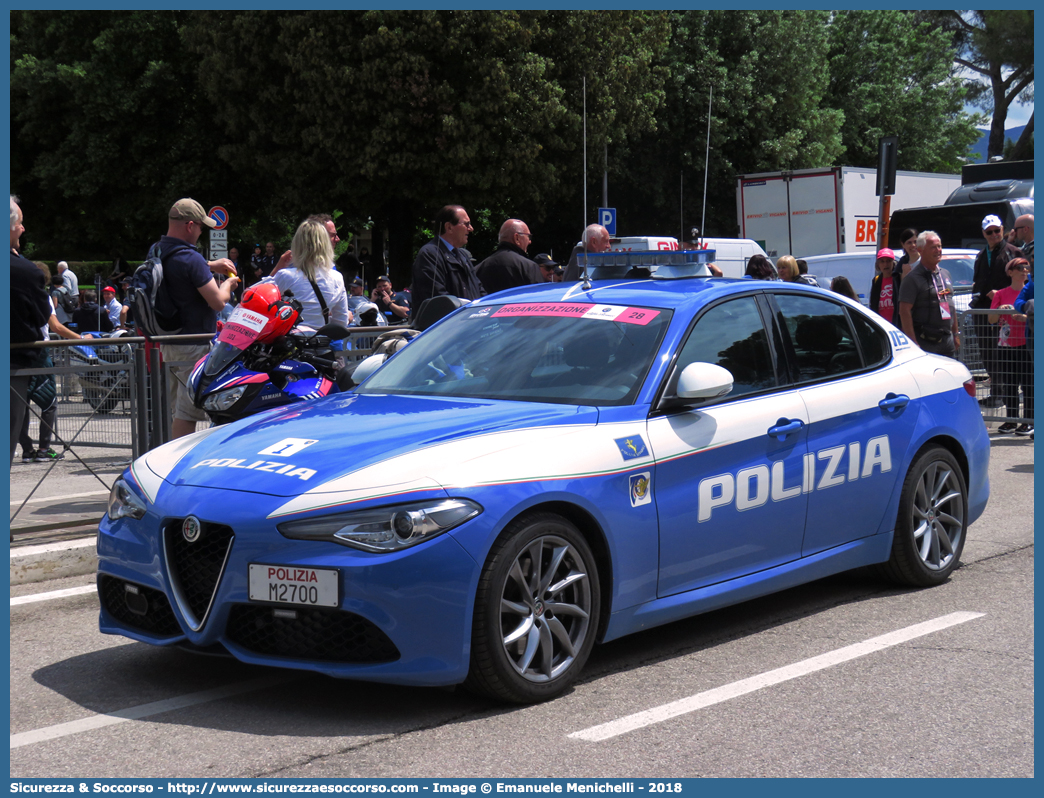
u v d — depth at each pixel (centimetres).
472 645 390
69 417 685
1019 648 482
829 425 531
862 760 358
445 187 2723
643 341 489
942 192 2712
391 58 2552
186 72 2995
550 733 381
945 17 5069
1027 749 368
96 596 595
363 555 378
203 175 3016
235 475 413
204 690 432
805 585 601
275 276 736
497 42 2600
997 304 1197
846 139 4209
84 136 3072
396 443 419
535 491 406
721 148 3516
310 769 351
